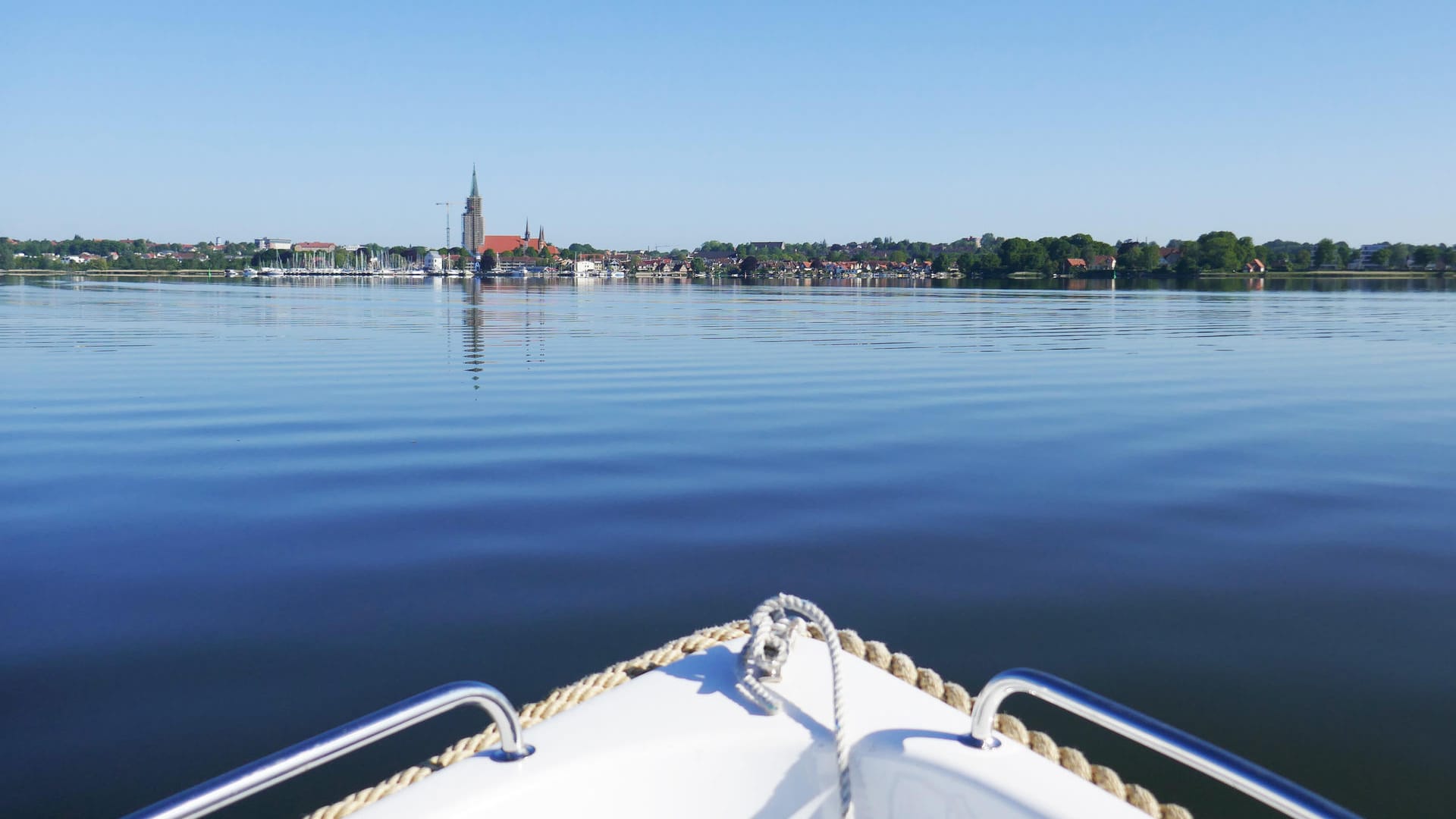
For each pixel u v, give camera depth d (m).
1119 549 6.88
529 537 7.23
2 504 8.25
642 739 1.84
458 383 17.00
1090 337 27.73
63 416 13.12
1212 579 6.19
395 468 9.77
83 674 4.80
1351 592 5.93
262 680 4.74
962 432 11.88
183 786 3.79
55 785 3.80
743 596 5.93
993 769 1.70
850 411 13.66
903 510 8.02
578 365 20.28
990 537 7.20
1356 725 4.19
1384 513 7.89
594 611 5.67
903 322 35.75
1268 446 10.93
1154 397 15.09
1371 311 44.09
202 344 25.25
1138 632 5.29
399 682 4.73
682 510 8.05
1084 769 2.00
